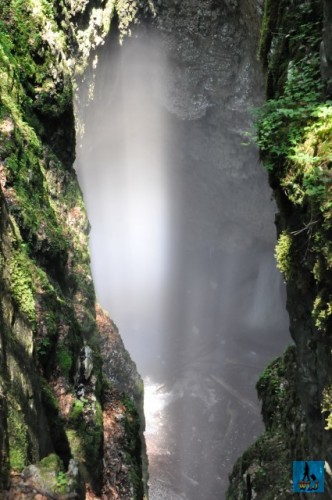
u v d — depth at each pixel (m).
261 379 11.89
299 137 5.64
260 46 8.02
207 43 17.72
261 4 13.26
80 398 8.48
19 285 6.59
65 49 11.19
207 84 18.98
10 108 8.79
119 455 8.97
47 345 7.48
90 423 8.33
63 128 10.73
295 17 6.97
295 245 5.89
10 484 5.00
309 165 5.32
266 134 6.07
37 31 9.88
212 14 17.00
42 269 8.44
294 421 8.72
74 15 14.20
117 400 10.08
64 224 10.52
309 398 6.41
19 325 6.19
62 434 7.45
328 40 5.52
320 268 5.22
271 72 7.30
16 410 5.38
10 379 5.46
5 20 9.59
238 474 11.38
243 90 18.45
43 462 5.46
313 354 6.13
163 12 17.39
